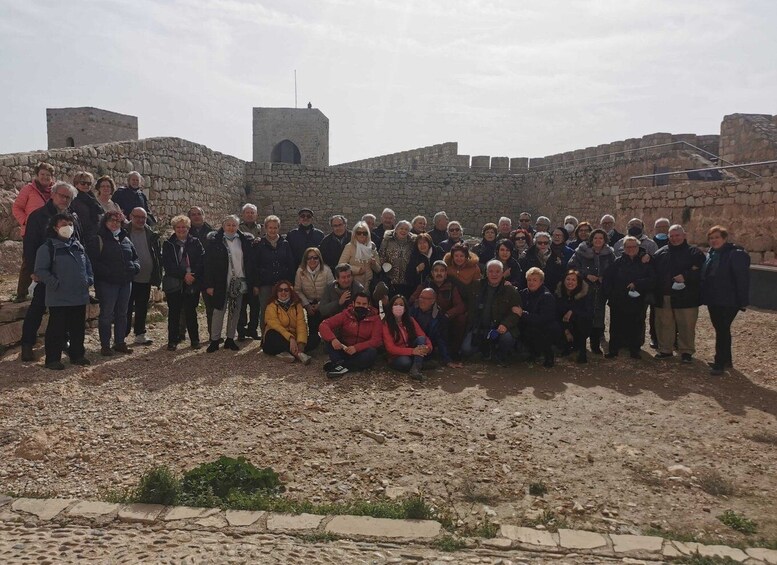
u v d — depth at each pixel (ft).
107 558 11.08
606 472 16.06
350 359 24.71
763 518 13.73
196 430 18.03
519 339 27.37
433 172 85.66
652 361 27.58
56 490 14.15
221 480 14.25
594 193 71.61
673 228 27.07
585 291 27.14
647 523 13.42
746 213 43.11
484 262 32.42
